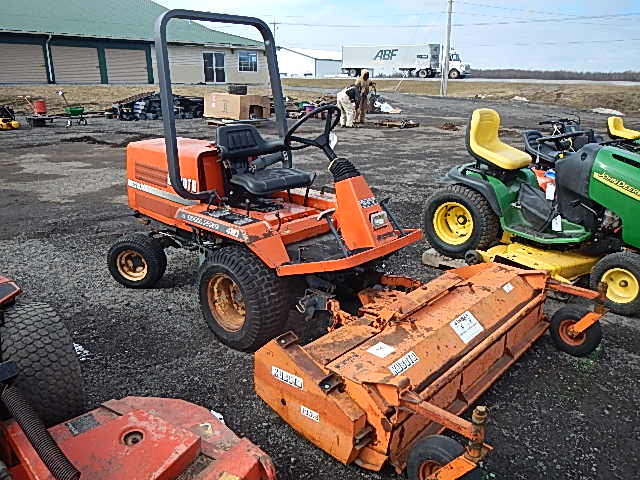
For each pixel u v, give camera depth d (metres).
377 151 12.25
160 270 4.60
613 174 4.28
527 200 5.05
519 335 3.49
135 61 28.94
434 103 25.20
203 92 24.39
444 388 2.75
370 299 3.38
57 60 26.42
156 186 4.41
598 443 2.88
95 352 3.71
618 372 3.52
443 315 3.10
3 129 15.50
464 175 5.21
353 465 2.68
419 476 2.31
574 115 19.89
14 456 2.08
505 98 27.42
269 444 2.84
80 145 12.86
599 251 4.75
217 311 3.81
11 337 2.48
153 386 3.34
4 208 7.32
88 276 5.00
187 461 2.07
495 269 3.81
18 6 27.62
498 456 2.77
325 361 2.67
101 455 2.04
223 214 3.81
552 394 3.27
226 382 3.39
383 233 3.47
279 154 4.40
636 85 34.28
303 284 3.72
